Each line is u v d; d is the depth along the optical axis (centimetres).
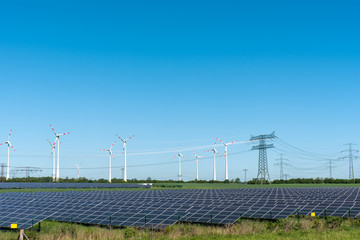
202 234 4088
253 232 4134
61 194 8456
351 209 5116
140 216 4872
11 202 6856
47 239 4047
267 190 9956
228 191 9538
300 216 5100
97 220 4866
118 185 15700
